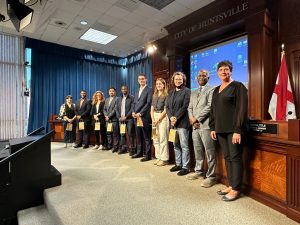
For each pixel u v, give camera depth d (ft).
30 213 7.88
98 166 11.37
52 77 22.34
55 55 22.58
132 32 19.57
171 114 10.12
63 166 11.42
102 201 7.17
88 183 8.90
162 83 11.50
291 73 11.69
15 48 20.25
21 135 20.65
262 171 6.89
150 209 6.57
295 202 5.79
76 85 24.00
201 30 15.25
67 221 5.97
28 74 21.09
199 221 5.86
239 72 14.08
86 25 18.13
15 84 20.29
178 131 9.96
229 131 7.09
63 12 15.96
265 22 11.87
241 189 7.59
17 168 8.13
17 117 20.47
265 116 11.92
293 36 11.65
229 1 13.41
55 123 20.21
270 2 12.21
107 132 15.80
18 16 9.34
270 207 6.54
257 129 7.07
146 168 10.93
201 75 8.99
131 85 26.71
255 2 12.13
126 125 14.16
